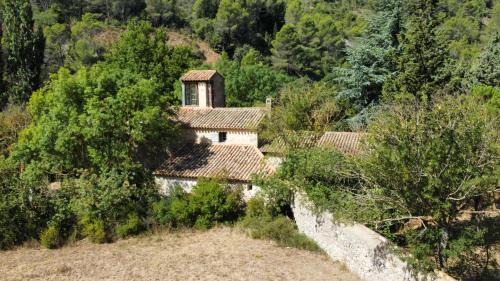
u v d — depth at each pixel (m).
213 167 28.66
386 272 17.44
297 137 29.81
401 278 16.61
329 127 37.22
